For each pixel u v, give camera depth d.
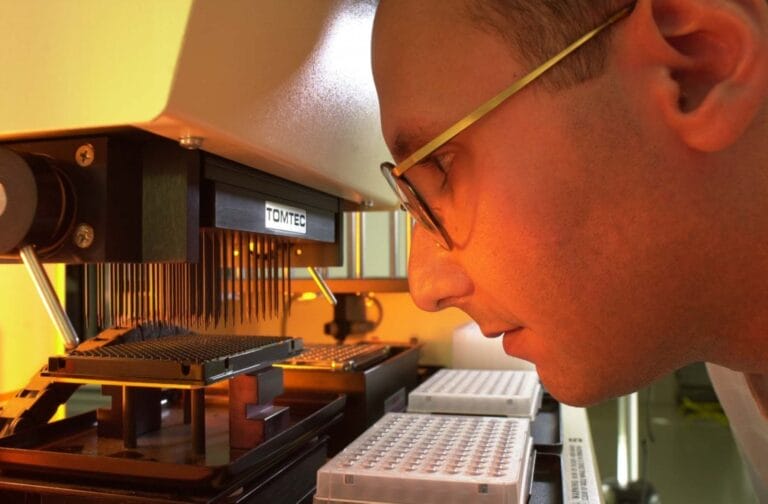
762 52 0.44
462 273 0.61
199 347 0.83
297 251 1.01
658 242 0.49
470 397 1.14
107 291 0.86
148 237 0.62
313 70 0.69
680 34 0.46
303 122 0.69
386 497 0.72
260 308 0.94
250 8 0.57
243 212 0.70
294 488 0.84
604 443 2.78
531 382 1.29
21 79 0.56
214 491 0.66
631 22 0.47
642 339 0.53
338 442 1.12
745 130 0.47
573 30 0.48
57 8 0.54
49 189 0.58
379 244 1.81
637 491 2.39
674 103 0.46
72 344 0.59
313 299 1.76
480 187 0.52
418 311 1.77
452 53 0.52
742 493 2.39
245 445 0.78
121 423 0.82
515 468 0.74
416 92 0.53
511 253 0.51
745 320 0.53
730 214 0.49
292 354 0.92
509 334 0.61
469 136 0.52
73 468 0.69
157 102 0.51
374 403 1.17
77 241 0.60
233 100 0.57
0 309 1.14
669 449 2.69
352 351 1.37
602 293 0.51
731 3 0.44
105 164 0.59
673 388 2.83
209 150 0.63
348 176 0.84
